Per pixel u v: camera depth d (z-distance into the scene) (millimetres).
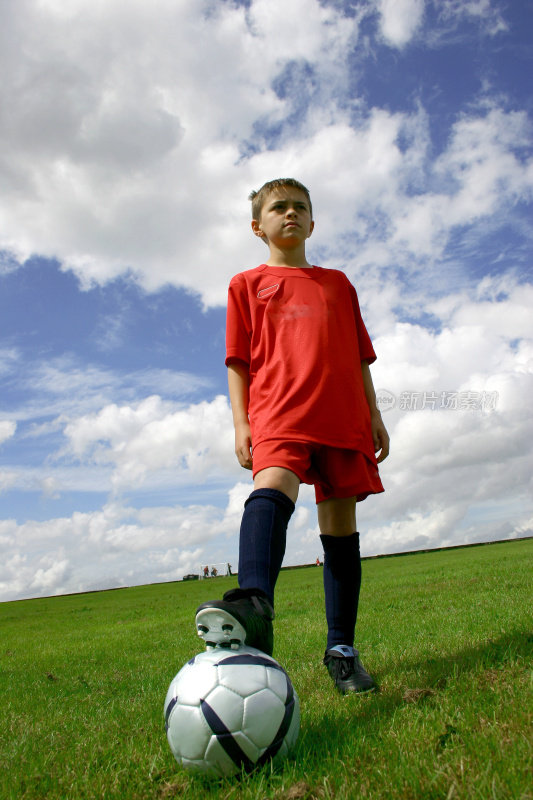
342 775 1429
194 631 7008
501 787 1203
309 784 1410
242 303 2803
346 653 2518
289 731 1651
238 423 2645
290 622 6289
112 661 4957
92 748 1970
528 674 2129
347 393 2592
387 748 1570
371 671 2832
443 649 3062
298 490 2338
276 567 2078
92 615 13492
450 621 4348
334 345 2635
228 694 1574
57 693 3521
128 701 2975
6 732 2453
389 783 1325
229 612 1676
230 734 1538
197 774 1563
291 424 2395
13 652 6770
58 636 8570
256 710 1572
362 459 2594
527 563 11180
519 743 1416
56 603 24766
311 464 2602
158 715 2475
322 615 6812
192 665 1685
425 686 2258
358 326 3035
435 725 1682
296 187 2951
